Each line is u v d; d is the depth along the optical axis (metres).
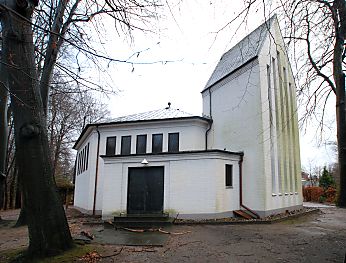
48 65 8.77
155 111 21.67
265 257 7.36
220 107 18.88
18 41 6.40
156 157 15.07
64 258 6.66
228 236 10.16
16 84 6.54
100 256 7.22
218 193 14.32
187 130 18.25
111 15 6.63
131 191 15.10
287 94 19.16
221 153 14.85
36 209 6.81
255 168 15.65
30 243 6.89
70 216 17.81
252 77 16.42
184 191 14.51
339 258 7.18
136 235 10.60
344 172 6.91
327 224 13.09
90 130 19.81
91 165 18.88
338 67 7.08
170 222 13.09
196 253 7.86
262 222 13.20
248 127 16.39
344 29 6.68
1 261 6.93
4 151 7.70
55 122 25.14
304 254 7.60
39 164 6.85
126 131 18.94
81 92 6.80
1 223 15.75
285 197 17.48
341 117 7.00
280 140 17.61
